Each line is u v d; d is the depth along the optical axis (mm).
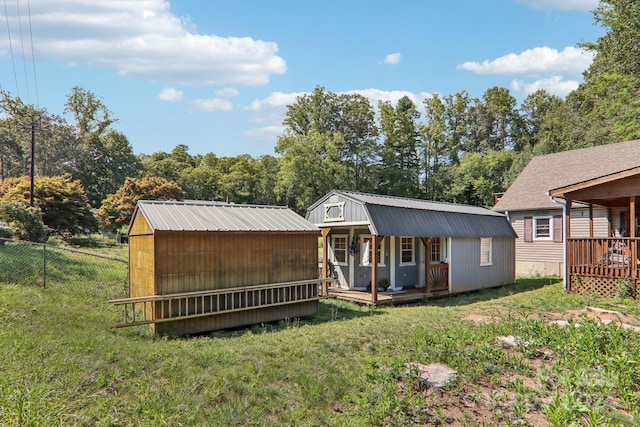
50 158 43344
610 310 9625
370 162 47281
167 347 6805
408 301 12953
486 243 16172
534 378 5609
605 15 22234
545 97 57094
